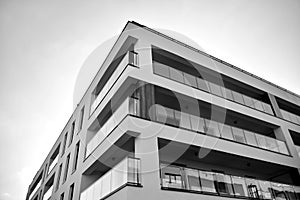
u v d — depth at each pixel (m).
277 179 10.51
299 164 10.22
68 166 11.91
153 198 5.38
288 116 12.91
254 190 7.44
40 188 18.81
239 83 12.09
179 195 5.82
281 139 11.14
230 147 8.39
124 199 5.04
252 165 9.52
